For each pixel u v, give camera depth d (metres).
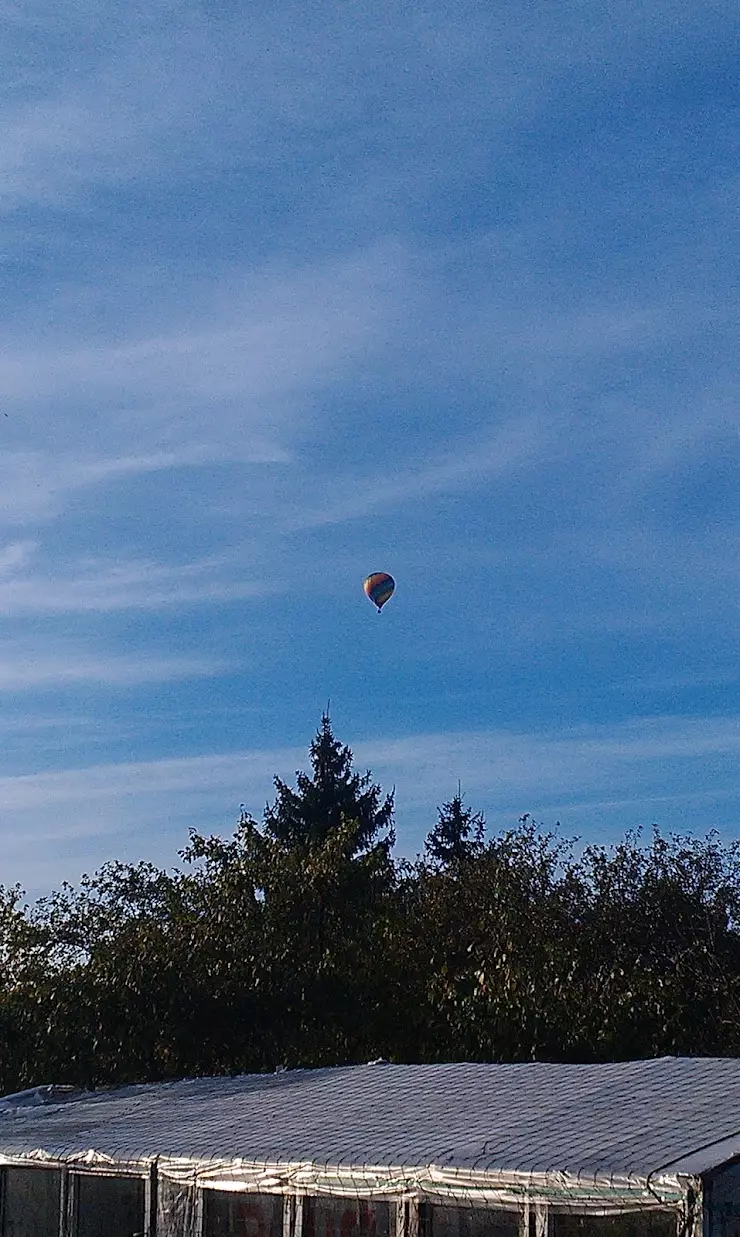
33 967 28.67
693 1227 10.02
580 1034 24.45
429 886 35.50
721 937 30.23
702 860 31.61
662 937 30.22
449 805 76.50
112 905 30.75
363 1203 12.21
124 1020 25.66
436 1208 11.70
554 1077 15.21
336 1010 26.47
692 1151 10.80
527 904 30.62
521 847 32.41
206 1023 26.00
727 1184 10.29
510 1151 11.70
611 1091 13.88
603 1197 10.57
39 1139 15.87
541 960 26.27
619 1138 11.60
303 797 71.75
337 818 70.88
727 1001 27.50
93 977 25.97
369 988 26.88
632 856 31.64
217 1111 16.05
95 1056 25.67
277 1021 26.25
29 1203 15.45
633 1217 10.41
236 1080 19.00
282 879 28.77
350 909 29.20
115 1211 14.47
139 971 25.88
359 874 30.06
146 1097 18.41
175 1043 25.75
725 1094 13.06
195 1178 13.67
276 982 26.34
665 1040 25.02
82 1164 14.81
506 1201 11.16
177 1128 15.21
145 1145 14.49
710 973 29.03
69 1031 25.59
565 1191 10.80
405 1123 13.58
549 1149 11.56
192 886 29.70
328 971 26.62
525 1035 24.50
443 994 25.95
